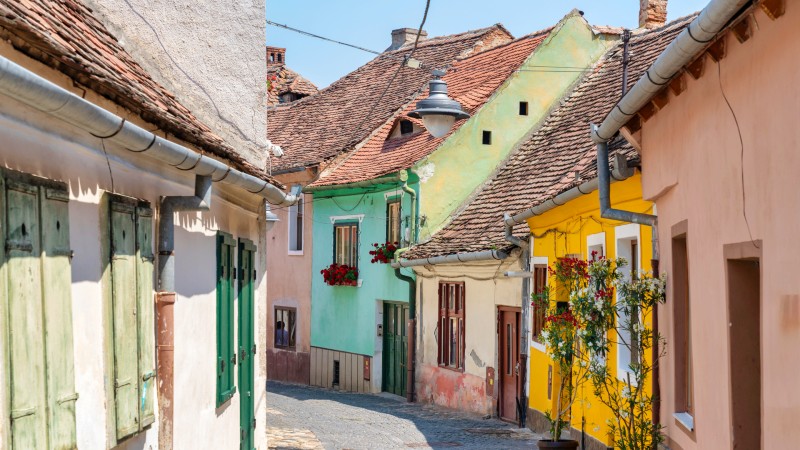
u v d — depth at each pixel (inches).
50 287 234.1
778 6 250.7
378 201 1069.1
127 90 277.0
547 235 684.1
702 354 345.1
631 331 427.5
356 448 642.2
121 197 289.1
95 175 272.2
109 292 276.8
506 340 803.4
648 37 926.4
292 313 1231.5
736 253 299.0
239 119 500.7
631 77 853.8
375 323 1068.5
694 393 357.4
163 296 329.4
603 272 446.3
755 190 279.1
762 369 273.6
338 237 1146.0
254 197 513.0
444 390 911.0
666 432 410.3
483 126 1018.7
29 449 219.0
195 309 385.1
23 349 217.3
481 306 842.8
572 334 490.0
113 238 279.6
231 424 463.5
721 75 310.5
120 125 240.7
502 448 642.2
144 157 311.4
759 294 308.2
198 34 474.6
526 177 893.8
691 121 353.1
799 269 243.8
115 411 278.1
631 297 415.8
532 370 727.1
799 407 243.8
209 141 359.3
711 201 328.5
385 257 1020.5
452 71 1192.2
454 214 1005.2
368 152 1154.7
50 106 206.1
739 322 309.3
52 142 241.3
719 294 321.1
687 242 365.1
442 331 923.4
